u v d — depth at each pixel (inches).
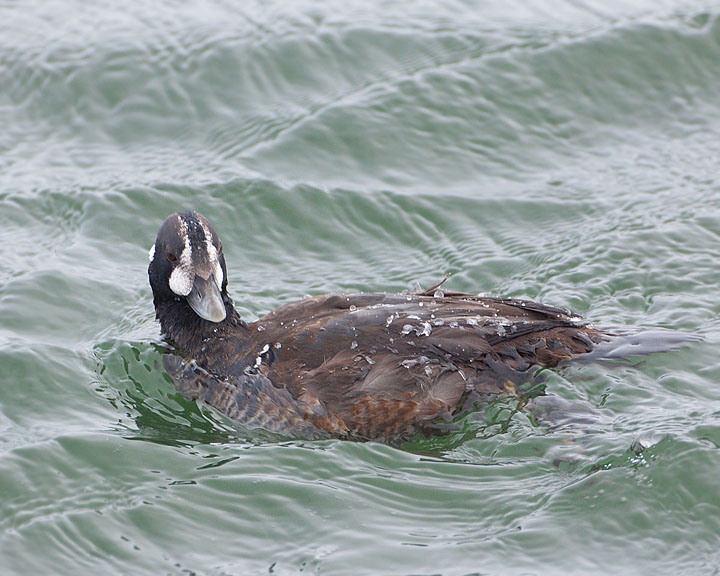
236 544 348.8
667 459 364.5
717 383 414.6
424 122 636.1
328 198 580.1
